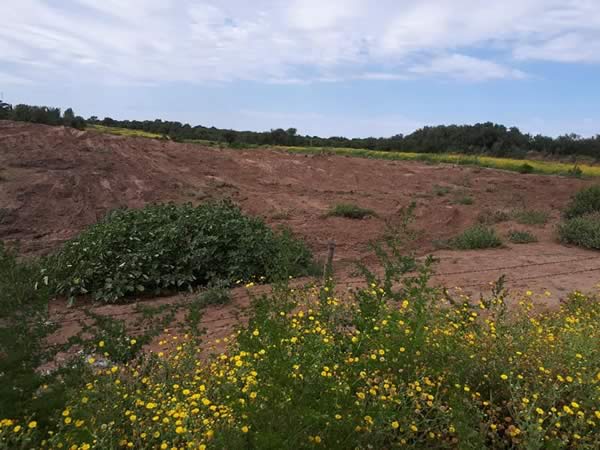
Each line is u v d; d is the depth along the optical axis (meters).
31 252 8.28
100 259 6.64
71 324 5.56
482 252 9.76
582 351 3.79
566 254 9.66
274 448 2.33
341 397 2.76
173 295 6.76
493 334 3.89
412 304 4.05
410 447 2.79
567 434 3.03
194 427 2.67
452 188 17.77
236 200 13.41
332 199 14.75
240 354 3.27
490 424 3.05
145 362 3.61
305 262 7.71
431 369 3.35
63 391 2.96
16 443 2.57
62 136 15.00
